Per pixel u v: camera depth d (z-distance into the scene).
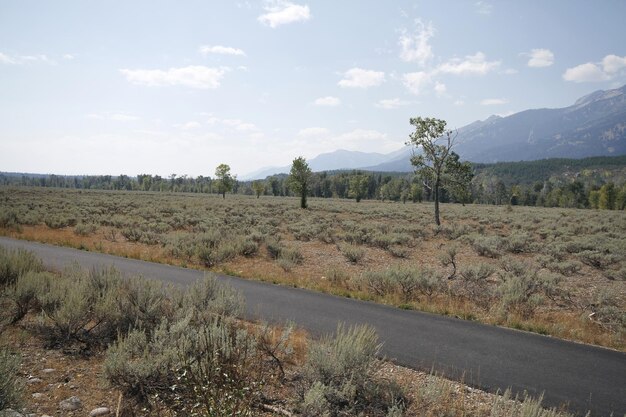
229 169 83.94
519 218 41.03
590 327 9.04
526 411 4.24
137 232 21.39
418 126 31.80
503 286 11.26
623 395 5.54
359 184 97.75
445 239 25.84
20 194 61.78
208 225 27.69
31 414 4.08
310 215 41.41
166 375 4.74
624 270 15.12
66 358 5.58
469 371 6.15
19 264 8.93
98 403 4.48
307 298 10.31
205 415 3.43
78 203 46.38
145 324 6.45
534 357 6.82
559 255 19.70
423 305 9.92
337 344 5.53
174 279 11.62
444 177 32.19
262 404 4.61
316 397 4.40
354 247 19.02
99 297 6.86
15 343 5.86
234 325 6.86
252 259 16.81
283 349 6.02
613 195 109.19
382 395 5.09
